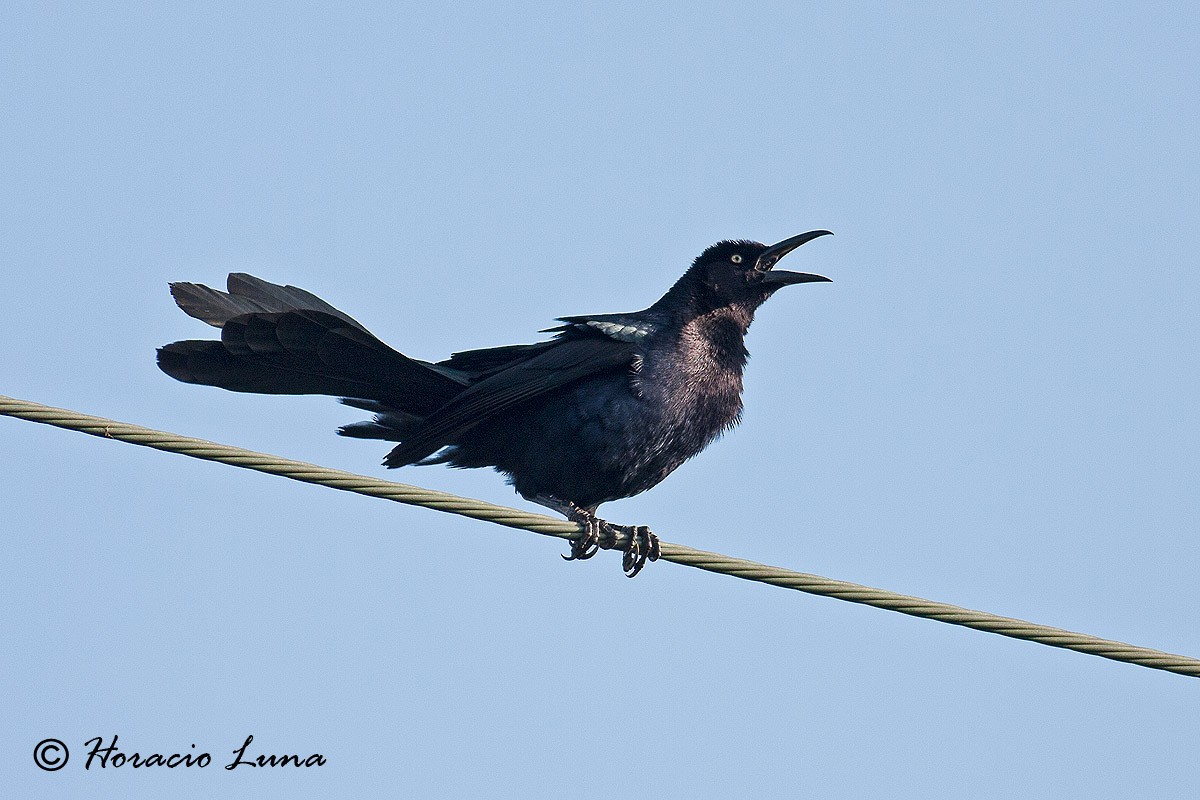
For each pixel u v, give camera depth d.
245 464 9.02
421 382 12.45
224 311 12.27
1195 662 9.42
